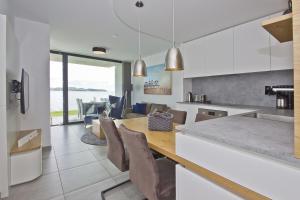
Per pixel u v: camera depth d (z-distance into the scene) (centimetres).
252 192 71
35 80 313
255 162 70
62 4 249
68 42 426
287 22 86
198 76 385
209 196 88
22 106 220
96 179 221
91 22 307
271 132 93
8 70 200
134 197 184
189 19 284
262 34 276
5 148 178
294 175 60
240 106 315
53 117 543
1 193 177
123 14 269
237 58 308
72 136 416
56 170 244
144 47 473
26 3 246
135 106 575
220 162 83
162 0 227
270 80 305
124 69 670
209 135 89
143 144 118
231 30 318
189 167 101
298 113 61
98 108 561
